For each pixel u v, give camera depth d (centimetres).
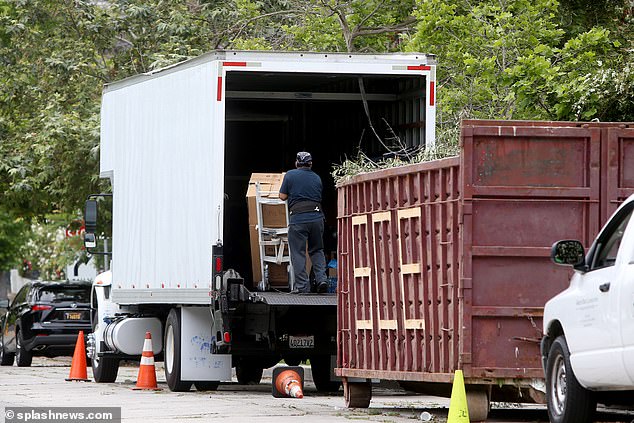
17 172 7200
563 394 2711
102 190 7256
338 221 3700
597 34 4694
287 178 4075
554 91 4438
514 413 3434
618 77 4306
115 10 7388
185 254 4197
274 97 4581
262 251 4166
